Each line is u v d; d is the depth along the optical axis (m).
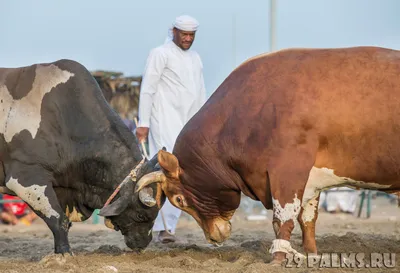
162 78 17.14
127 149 14.23
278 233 12.35
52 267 13.01
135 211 14.01
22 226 23.58
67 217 14.15
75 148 14.15
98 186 14.31
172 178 13.51
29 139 13.95
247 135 12.62
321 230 20.66
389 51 12.74
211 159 13.09
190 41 17.16
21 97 14.25
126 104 31.28
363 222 23.81
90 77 14.59
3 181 14.35
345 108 12.29
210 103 13.27
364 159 12.45
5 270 12.77
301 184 12.23
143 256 14.28
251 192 13.09
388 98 12.30
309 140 12.29
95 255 14.27
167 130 17.08
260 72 12.91
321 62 12.66
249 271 12.04
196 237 18.52
